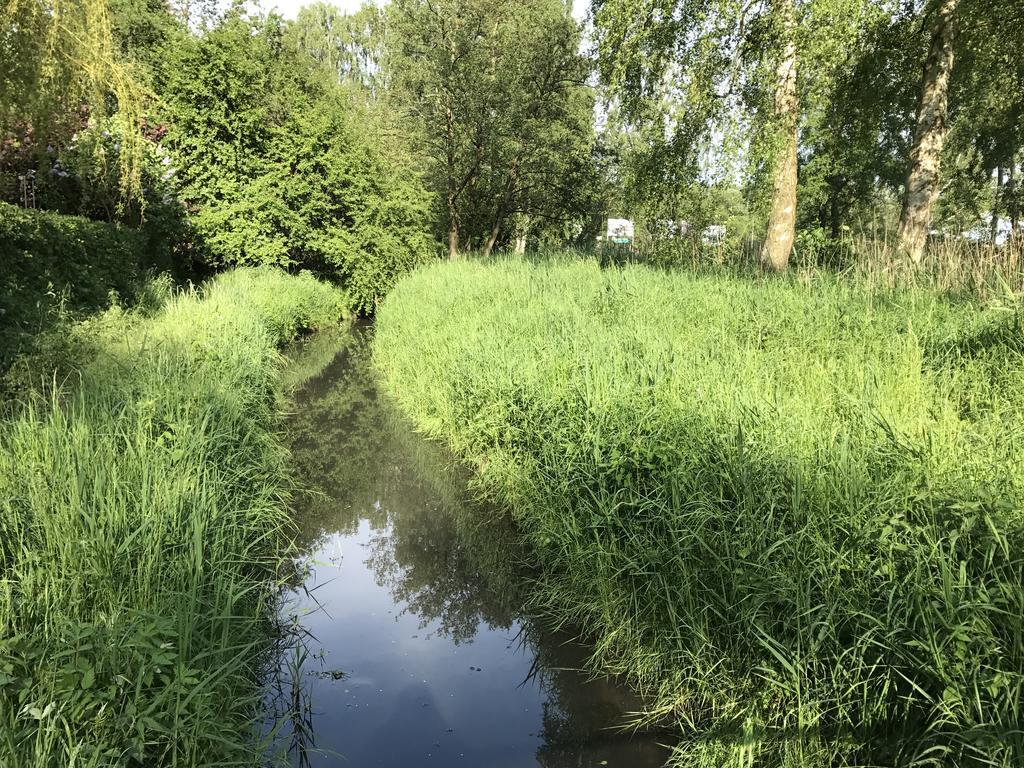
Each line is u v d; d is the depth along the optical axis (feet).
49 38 22.33
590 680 12.08
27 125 33.06
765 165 37.11
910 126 56.65
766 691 9.89
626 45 38.70
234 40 54.03
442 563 16.92
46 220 31.78
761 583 10.45
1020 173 79.82
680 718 10.76
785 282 28.32
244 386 23.98
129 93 26.84
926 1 43.24
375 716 11.30
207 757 9.11
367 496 20.74
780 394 15.15
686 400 15.44
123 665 8.88
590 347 20.63
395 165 79.87
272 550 16.39
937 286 24.86
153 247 46.62
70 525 10.96
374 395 33.37
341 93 67.87
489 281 40.57
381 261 65.57
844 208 89.25
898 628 8.71
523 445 19.15
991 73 49.85
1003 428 12.53
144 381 19.24
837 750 9.05
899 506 10.14
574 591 13.84
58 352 22.89
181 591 10.81
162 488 12.93
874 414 12.87
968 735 7.53
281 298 46.16
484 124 82.74
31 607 9.54
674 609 11.53
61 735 7.93
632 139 67.67
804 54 32.96
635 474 14.47
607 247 60.13
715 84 37.50
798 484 11.18
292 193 56.90
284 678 12.24
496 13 81.05
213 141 53.42
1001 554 9.09
